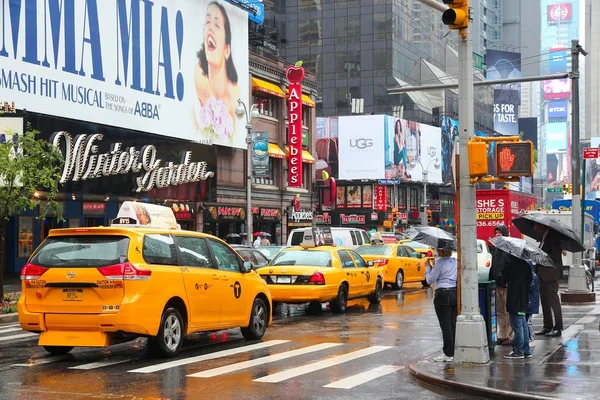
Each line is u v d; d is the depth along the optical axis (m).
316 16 90.81
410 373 11.30
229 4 45.34
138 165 36.28
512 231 33.44
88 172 33.03
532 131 137.25
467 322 11.60
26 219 35.19
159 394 9.73
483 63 124.94
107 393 9.77
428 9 100.25
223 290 13.98
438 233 12.34
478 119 113.62
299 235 30.80
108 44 35.69
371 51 89.19
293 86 51.38
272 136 50.84
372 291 22.80
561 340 14.12
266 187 49.88
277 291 19.77
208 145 41.72
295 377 11.02
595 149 29.53
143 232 12.44
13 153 22.03
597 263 49.09
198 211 42.75
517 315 12.02
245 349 13.84
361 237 35.16
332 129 76.94
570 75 23.58
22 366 11.88
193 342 14.81
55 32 32.47
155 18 39.03
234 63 45.78
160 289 12.31
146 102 38.19
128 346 14.13
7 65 29.89
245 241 36.94
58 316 12.00
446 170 89.88
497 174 11.23
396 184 77.56
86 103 34.16
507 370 10.91
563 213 33.91
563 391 9.34
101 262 11.91
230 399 9.46
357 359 12.73
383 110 88.50
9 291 27.50
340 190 77.06
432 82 94.50
